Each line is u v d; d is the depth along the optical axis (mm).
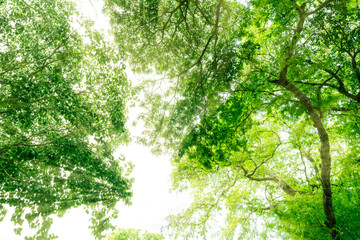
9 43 7289
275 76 8914
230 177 12734
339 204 8258
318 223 8016
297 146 12516
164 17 9359
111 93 9836
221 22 9227
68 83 8055
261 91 9750
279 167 14695
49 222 6355
